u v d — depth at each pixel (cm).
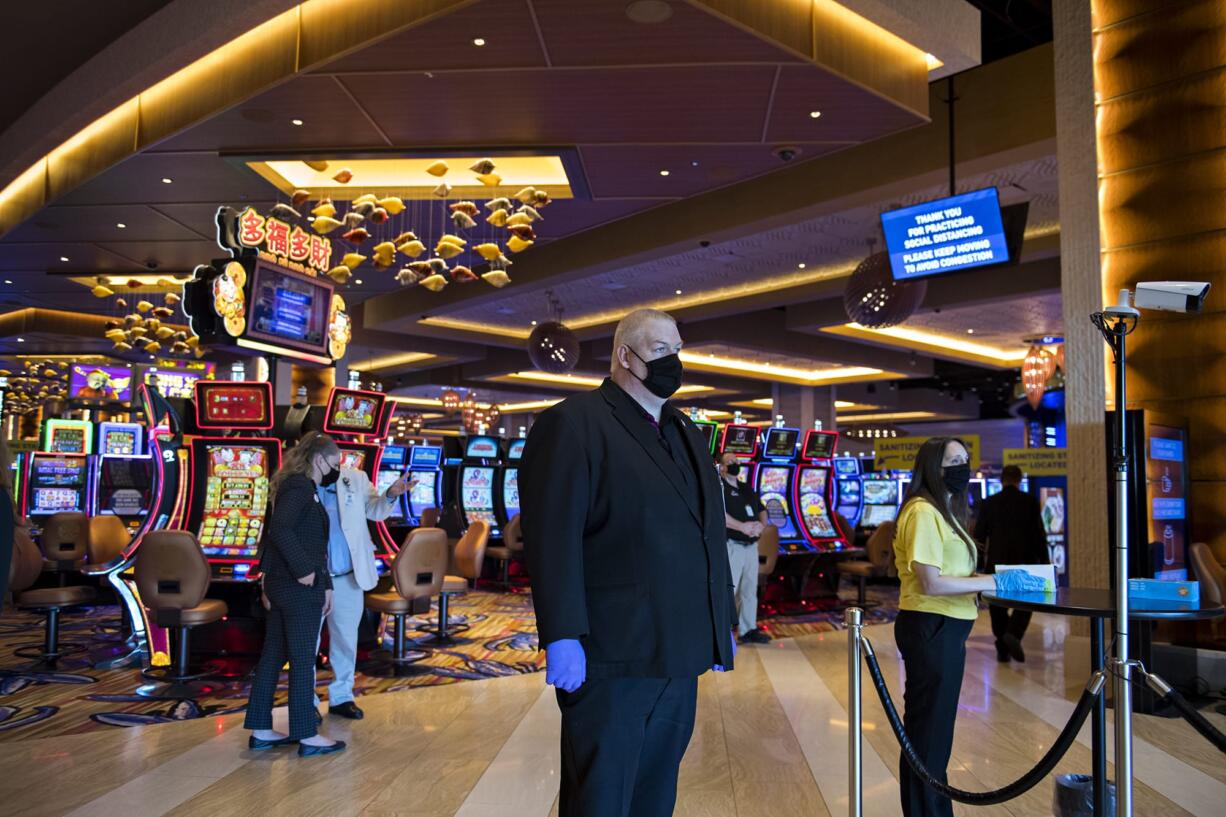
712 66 576
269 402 646
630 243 1074
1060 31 593
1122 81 568
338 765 381
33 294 1366
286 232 754
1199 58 540
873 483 1316
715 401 2547
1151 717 475
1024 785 228
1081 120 580
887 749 409
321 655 609
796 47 556
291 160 745
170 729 443
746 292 1395
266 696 404
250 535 639
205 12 588
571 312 1570
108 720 461
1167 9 552
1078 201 579
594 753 195
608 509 202
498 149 725
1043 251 1070
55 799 337
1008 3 854
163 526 637
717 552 212
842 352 1753
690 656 200
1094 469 562
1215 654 511
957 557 280
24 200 932
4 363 1978
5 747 409
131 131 738
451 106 646
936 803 267
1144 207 557
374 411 696
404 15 535
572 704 200
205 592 549
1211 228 534
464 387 2155
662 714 206
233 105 643
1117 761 221
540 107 646
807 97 622
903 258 734
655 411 219
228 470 659
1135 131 562
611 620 198
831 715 474
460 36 545
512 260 1235
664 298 1452
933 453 281
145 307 1269
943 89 804
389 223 966
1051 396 1702
